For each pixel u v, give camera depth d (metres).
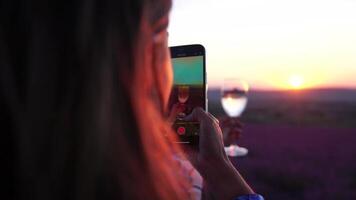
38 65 0.32
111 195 0.34
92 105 0.32
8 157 0.34
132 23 0.35
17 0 0.33
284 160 1.64
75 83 0.32
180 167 0.41
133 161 0.34
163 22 0.38
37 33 0.32
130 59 0.34
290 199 1.43
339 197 1.42
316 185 1.51
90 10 0.33
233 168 0.53
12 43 0.33
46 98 0.32
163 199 0.36
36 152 0.32
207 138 0.55
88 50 0.32
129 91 0.34
